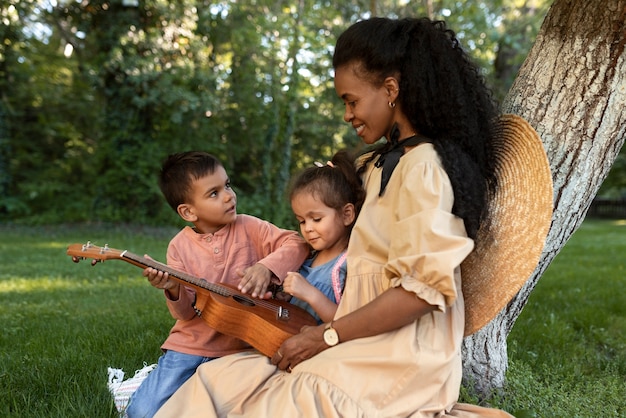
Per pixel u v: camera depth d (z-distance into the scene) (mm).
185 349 2357
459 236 1683
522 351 3375
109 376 2705
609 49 2301
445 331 1836
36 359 3148
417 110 1909
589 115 2367
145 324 4094
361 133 2021
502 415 1892
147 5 13031
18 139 16750
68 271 7160
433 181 1767
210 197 2371
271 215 15086
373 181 2031
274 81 15750
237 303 2195
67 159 17016
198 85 13703
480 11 9773
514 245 1908
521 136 2000
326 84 16109
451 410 1936
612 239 12906
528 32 11055
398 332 1799
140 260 2203
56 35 17078
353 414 1729
